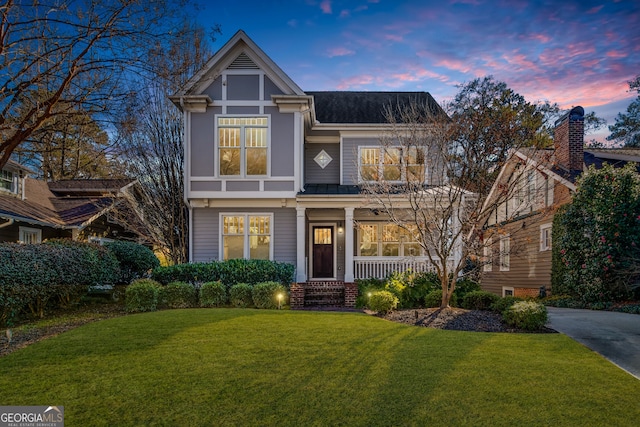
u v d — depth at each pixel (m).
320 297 13.89
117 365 6.04
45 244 11.05
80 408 4.70
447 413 4.60
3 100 10.76
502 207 21.20
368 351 6.74
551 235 15.80
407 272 14.21
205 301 11.98
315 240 17.14
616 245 12.41
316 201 14.63
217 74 14.89
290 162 14.96
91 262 11.85
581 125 15.97
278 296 11.94
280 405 4.79
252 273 13.46
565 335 7.97
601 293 12.62
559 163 15.47
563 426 4.33
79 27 10.19
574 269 13.56
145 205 19.31
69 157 28.09
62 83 10.89
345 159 16.80
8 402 4.84
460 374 5.71
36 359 6.30
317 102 19.09
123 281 14.62
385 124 16.06
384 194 12.20
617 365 6.25
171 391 5.15
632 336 7.93
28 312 10.77
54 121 12.71
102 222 19.89
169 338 7.49
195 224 15.26
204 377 5.59
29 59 10.31
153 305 11.16
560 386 5.33
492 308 10.70
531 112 21.17
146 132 18.48
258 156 15.02
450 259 13.99
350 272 14.53
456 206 11.68
